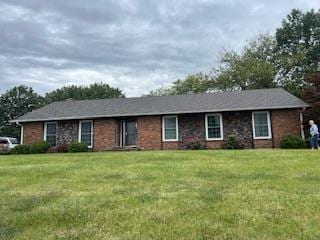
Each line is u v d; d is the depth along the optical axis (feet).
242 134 84.23
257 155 50.29
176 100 94.27
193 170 36.63
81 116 90.84
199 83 163.12
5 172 38.27
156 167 39.42
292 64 149.48
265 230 18.01
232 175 33.14
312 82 82.53
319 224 18.71
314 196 24.11
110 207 22.50
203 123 86.53
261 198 23.79
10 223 19.84
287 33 159.74
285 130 81.97
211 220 19.60
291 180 30.04
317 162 40.83
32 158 55.67
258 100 85.97
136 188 27.94
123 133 91.76
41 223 19.81
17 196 26.18
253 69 148.66
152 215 20.62
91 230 18.54
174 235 17.53
